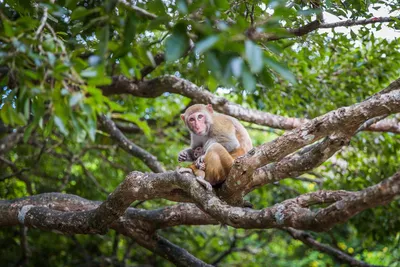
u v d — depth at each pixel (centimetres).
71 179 1582
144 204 1567
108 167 1669
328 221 525
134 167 1566
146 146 1502
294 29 851
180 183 682
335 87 1179
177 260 940
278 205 591
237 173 661
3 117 503
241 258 2066
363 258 1614
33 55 458
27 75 487
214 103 1082
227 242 1808
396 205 1209
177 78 1100
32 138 1418
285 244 1933
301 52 1097
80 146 1490
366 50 1116
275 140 622
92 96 484
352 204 502
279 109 1252
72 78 475
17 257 1596
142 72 1089
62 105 477
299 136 603
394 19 798
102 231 803
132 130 1425
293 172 730
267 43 463
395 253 1470
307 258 1894
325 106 1169
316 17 832
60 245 1709
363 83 1159
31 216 873
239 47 396
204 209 652
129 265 1764
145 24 536
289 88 1151
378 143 1242
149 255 1809
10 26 471
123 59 510
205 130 886
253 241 2000
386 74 1131
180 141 1495
